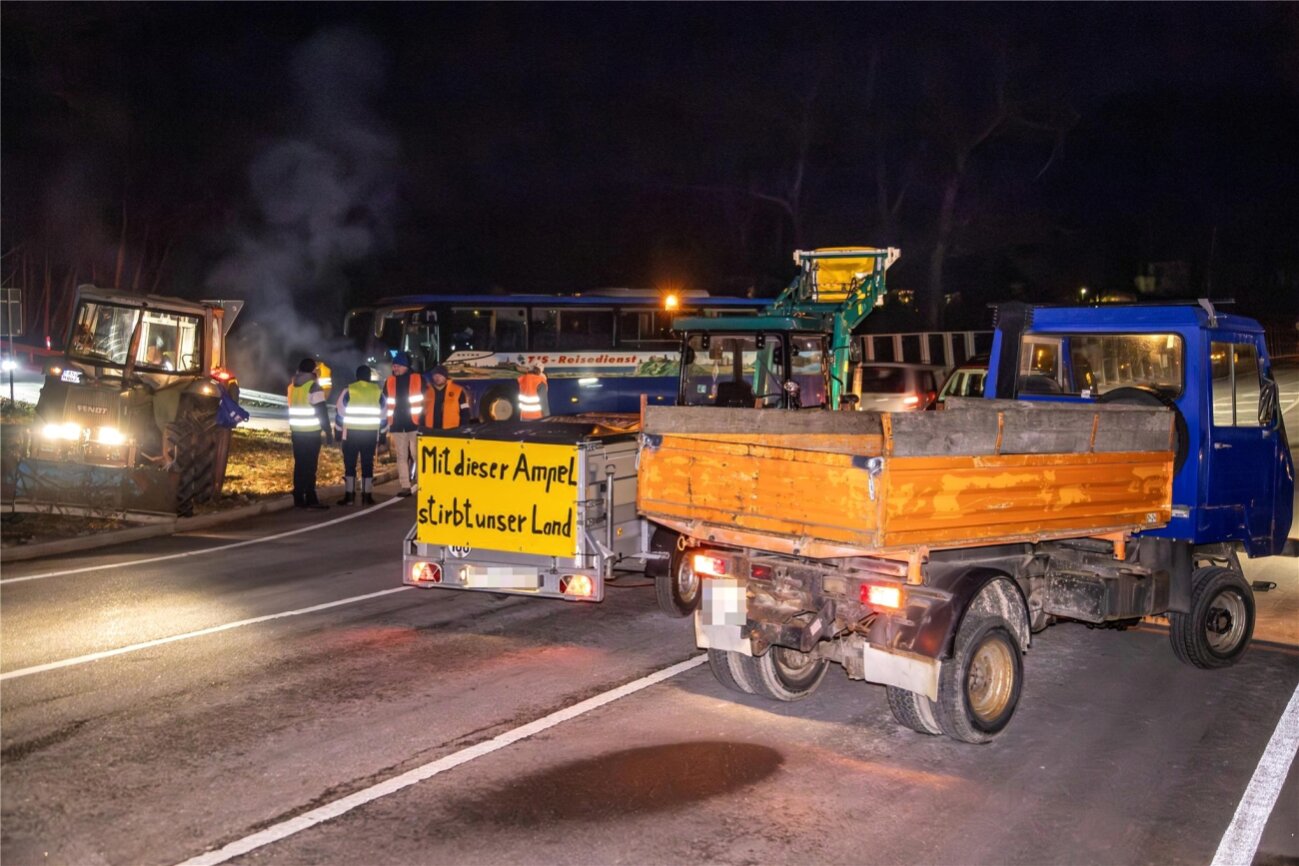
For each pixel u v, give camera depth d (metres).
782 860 5.09
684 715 7.05
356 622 9.26
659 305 27.84
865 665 6.43
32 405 22.14
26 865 4.91
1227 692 7.75
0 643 8.45
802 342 15.95
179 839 5.18
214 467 15.32
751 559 6.93
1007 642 6.60
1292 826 5.57
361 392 15.79
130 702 7.10
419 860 5.02
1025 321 8.80
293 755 6.23
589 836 5.29
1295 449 20.75
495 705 7.16
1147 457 7.47
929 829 5.45
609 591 10.52
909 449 5.98
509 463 8.64
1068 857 5.19
